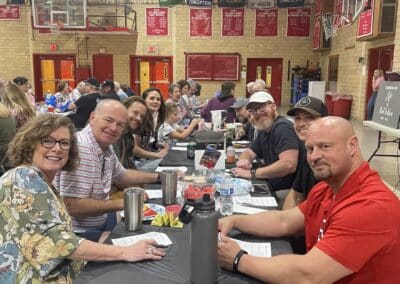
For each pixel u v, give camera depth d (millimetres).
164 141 4176
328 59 10523
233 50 10898
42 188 1283
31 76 11008
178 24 10797
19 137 1372
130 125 3045
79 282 1267
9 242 1250
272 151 2756
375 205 1204
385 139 6961
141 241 1500
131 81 11078
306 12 10672
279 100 11117
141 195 1697
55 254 1260
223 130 4250
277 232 1648
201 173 2533
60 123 1395
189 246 1530
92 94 5770
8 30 10766
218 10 10703
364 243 1182
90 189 2039
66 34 10836
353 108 8953
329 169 1323
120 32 10359
